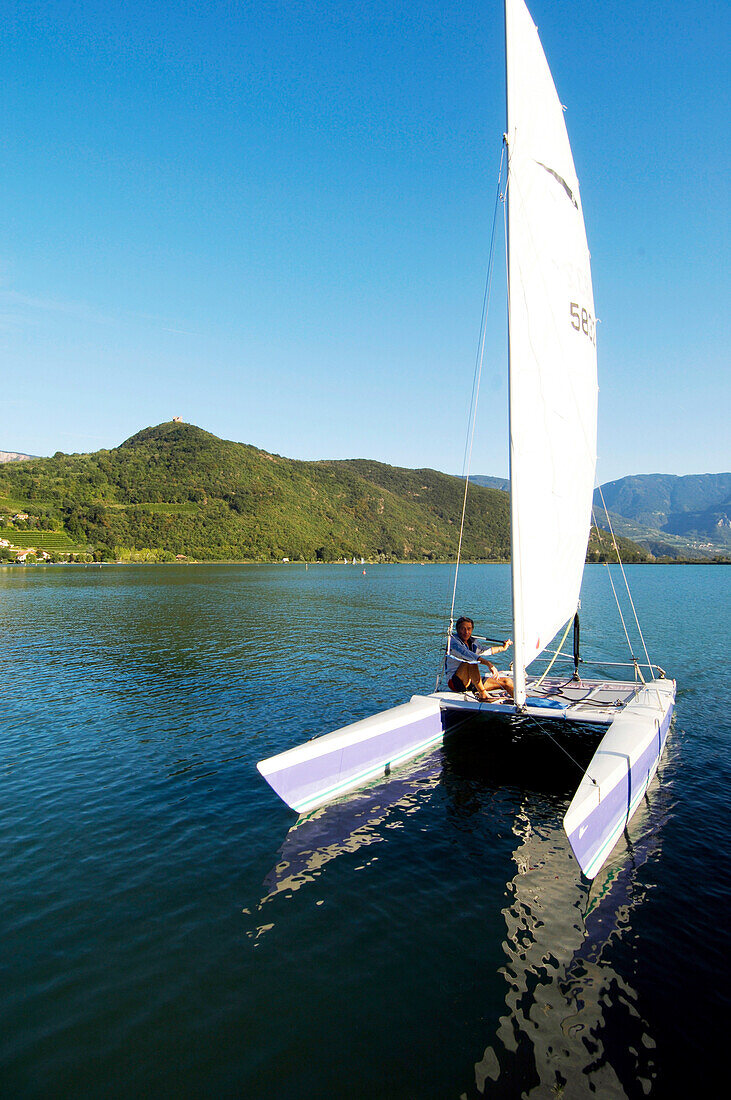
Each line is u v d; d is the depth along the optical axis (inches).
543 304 305.1
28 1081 136.9
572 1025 153.9
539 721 405.1
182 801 297.3
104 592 1830.7
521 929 194.2
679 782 318.0
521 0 288.4
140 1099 132.2
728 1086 136.6
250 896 213.6
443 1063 142.0
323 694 516.7
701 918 200.5
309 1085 135.9
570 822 208.5
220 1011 158.4
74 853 245.4
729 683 551.2
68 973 173.3
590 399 360.8
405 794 302.2
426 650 754.2
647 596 1652.3
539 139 302.0
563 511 333.4
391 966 175.9
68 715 456.1
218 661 679.1
